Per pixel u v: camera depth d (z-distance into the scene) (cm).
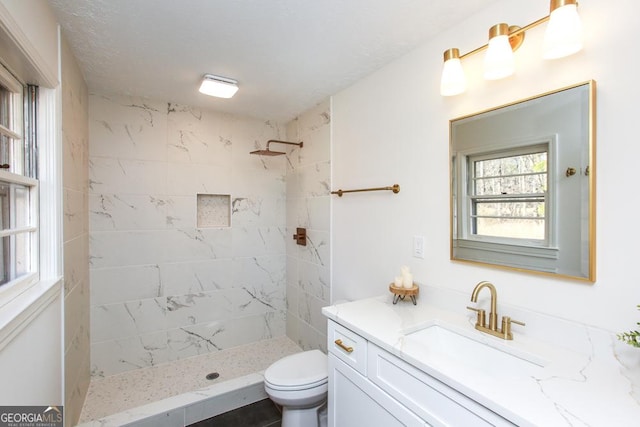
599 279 103
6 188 119
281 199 312
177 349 263
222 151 281
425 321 138
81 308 196
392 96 184
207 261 276
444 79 136
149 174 251
